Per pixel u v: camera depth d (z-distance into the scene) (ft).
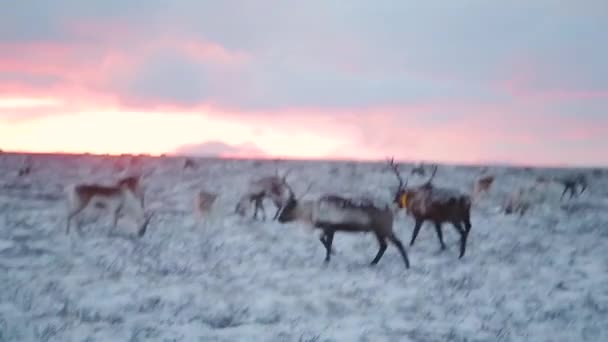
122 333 32.68
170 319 35.45
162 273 45.32
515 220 71.97
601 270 48.75
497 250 55.01
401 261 50.60
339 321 36.11
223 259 50.16
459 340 33.45
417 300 40.22
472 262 50.52
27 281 41.88
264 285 42.88
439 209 53.42
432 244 57.41
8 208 71.92
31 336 31.76
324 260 50.49
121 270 45.57
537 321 37.01
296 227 65.21
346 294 41.22
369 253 53.57
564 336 34.60
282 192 70.90
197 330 33.73
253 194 71.10
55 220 64.80
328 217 48.78
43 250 51.01
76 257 49.19
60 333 32.30
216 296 40.06
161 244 55.16
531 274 47.16
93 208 61.77
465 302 40.11
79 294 39.52
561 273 47.65
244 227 64.80
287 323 35.55
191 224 65.77
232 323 35.29
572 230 65.62
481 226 67.46
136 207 60.39
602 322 37.04
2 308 36.14
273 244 56.54
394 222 68.23
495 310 38.73
